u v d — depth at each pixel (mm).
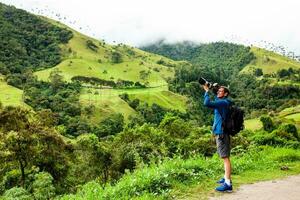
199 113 174500
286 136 59281
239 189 8516
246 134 64625
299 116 122375
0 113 39969
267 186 8828
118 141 62531
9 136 38219
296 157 12891
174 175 9133
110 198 7992
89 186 9422
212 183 8992
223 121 8055
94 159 52562
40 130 40812
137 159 10859
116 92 187875
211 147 48750
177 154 11547
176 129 79500
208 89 8172
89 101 160000
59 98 148375
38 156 40844
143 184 8398
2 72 190375
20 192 22562
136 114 154375
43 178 29000
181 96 190375
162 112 158500
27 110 42375
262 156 13016
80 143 53688
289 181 9430
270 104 187250
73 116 138625
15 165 40406
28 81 178250
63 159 43250
